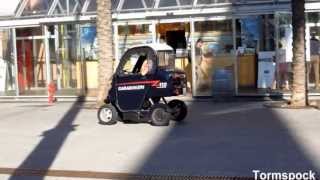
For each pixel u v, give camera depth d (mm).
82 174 10148
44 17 23734
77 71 23766
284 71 21000
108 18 18891
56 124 16297
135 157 11383
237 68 21469
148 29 22422
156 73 14961
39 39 24188
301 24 17562
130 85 15305
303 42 17656
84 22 23375
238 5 21312
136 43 22500
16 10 24156
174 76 14922
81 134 14359
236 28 21516
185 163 10703
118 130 14711
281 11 20922
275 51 21109
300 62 17719
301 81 17734
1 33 24547
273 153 11242
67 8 23406
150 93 15086
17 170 10656
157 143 12742
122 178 9773
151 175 9891
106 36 18906
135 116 15398
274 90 21062
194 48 21922
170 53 15359
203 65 21828
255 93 21234
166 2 22188
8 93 24312
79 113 18484
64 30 23828
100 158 11438
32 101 23422
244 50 21438
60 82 23984
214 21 21719
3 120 17641
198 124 15305
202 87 21797
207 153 11508
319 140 12367
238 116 16562
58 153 12109
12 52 24484
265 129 14086
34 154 12102
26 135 14586
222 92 21516
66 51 23875
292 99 17922
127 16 22531
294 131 13617
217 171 10000
